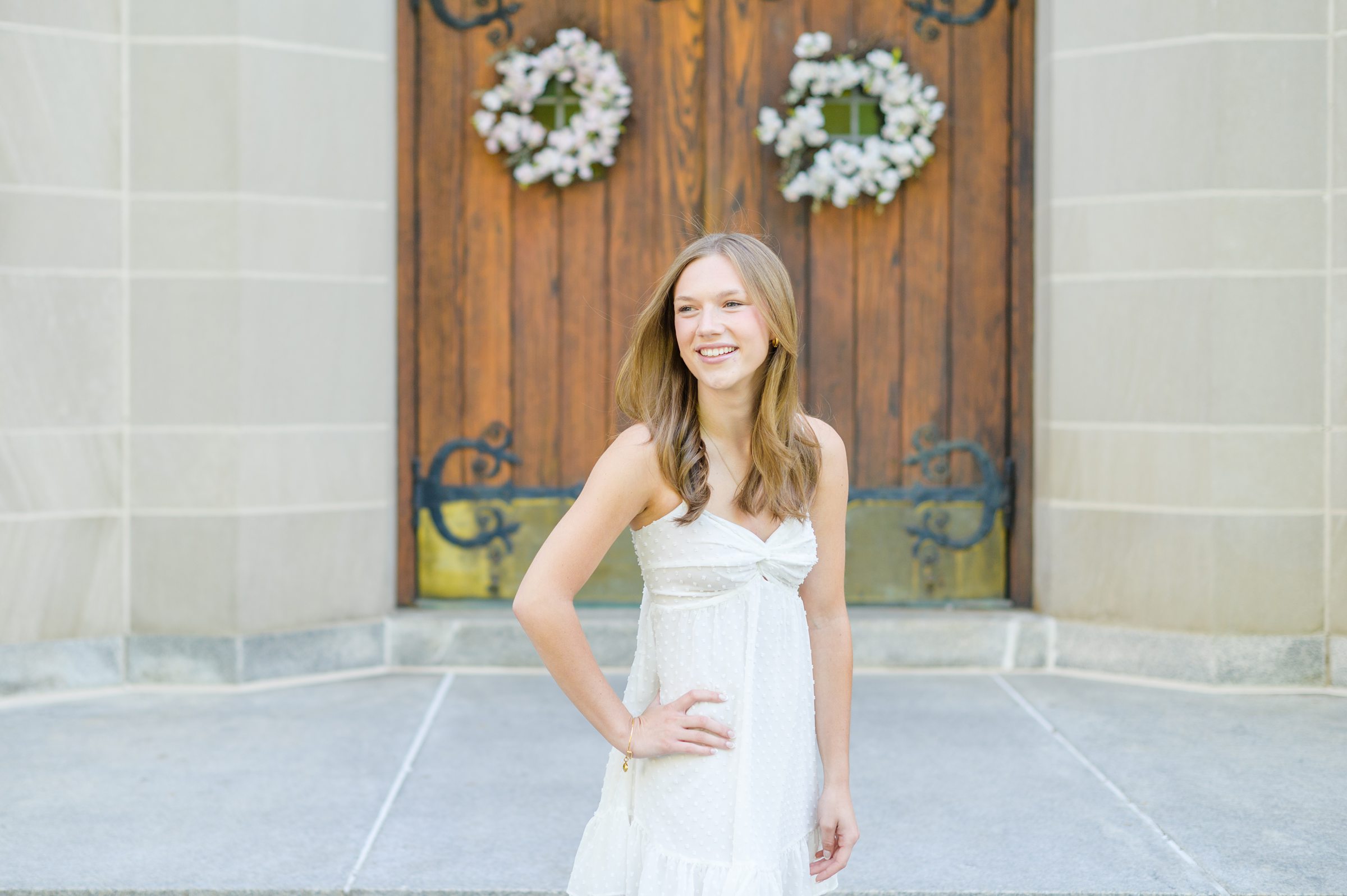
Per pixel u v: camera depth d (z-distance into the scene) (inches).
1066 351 182.4
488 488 195.2
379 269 185.6
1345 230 169.6
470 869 111.5
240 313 173.5
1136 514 177.8
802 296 193.6
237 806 127.1
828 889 74.7
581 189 194.1
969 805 127.5
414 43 192.1
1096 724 156.6
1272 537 171.8
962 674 183.5
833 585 76.0
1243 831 120.0
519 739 150.9
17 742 149.0
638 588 195.0
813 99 190.1
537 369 195.0
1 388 167.2
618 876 71.5
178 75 172.6
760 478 70.3
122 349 173.9
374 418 185.9
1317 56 169.6
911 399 194.2
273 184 175.5
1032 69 189.9
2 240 166.7
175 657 175.0
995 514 194.1
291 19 175.9
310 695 171.6
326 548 182.1
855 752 145.6
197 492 174.6
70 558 171.6
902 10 191.9
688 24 193.3
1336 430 170.9
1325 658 172.2
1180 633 175.0
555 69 190.4
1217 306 171.0
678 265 69.4
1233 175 170.4
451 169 193.5
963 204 192.7
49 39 168.4
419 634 187.0
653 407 70.1
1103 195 178.2
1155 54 173.8
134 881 108.3
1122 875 109.8
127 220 173.5
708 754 67.3
